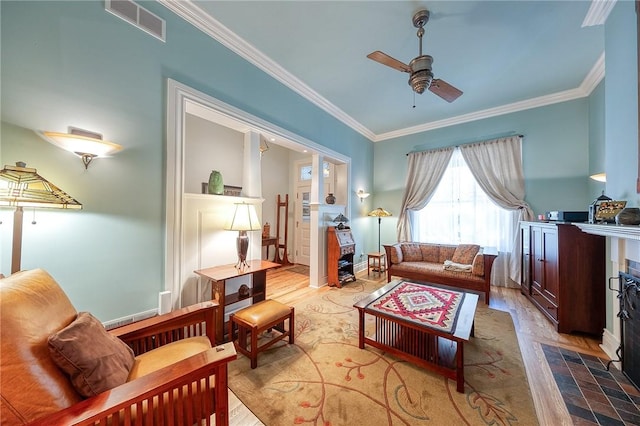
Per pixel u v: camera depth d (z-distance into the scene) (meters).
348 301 3.30
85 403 0.84
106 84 1.75
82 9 1.65
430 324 1.76
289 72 3.08
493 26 2.29
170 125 2.06
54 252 1.54
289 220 6.20
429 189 4.62
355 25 2.31
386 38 2.47
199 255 2.38
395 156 5.20
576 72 3.04
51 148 1.53
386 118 4.50
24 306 0.90
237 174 5.07
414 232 4.87
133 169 1.88
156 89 2.01
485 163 4.10
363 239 5.14
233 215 2.55
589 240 2.33
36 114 1.48
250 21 2.28
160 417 0.98
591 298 2.32
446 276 3.48
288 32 2.41
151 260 1.98
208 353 1.13
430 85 2.41
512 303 3.22
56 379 0.87
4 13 1.40
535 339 2.29
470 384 1.68
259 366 1.88
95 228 1.70
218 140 4.79
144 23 1.94
